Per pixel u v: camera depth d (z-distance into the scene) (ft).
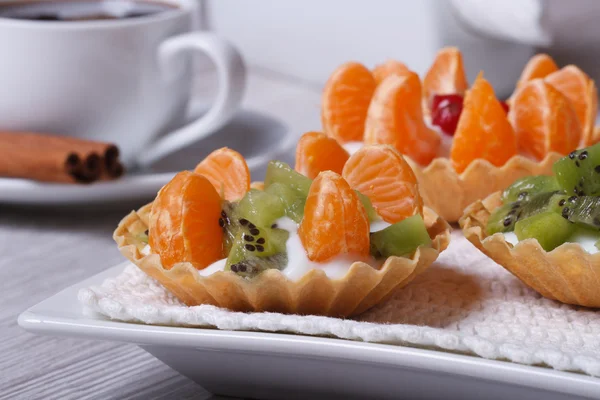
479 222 1.80
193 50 2.25
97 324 1.63
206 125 2.17
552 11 2.73
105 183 2.04
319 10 2.99
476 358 1.54
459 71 2.12
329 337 1.60
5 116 2.15
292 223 1.68
